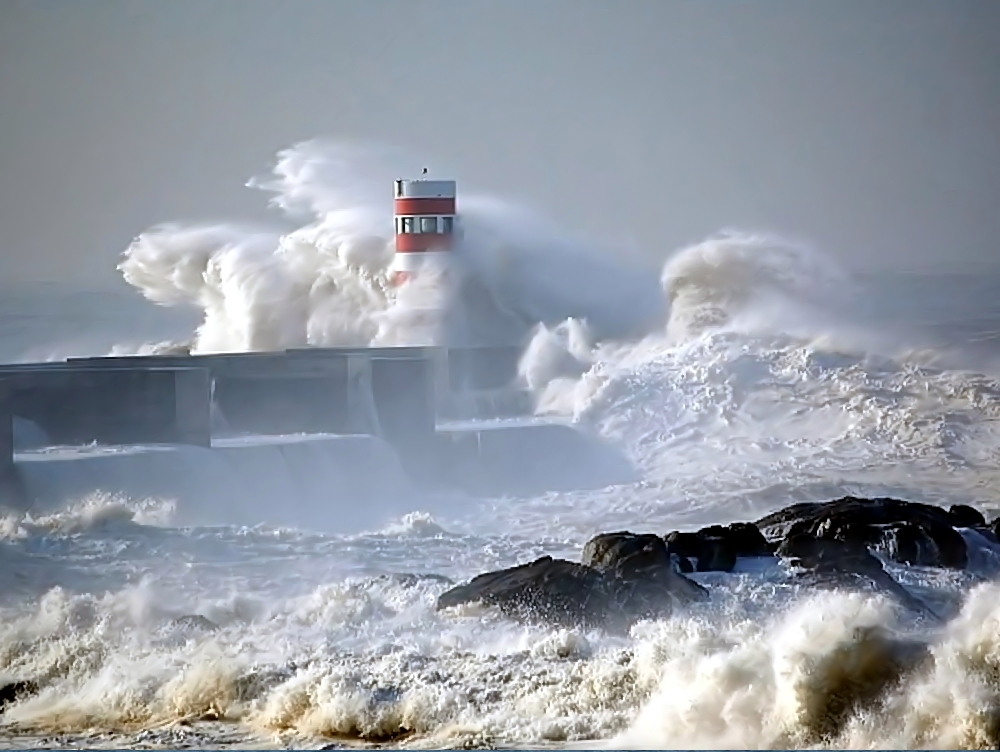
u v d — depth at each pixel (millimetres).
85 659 50219
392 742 43062
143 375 86438
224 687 46562
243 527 72625
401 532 73500
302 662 48281
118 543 68875
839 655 41156
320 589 57469
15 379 85125
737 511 84375
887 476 92938
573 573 53562
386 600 55656
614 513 83500
